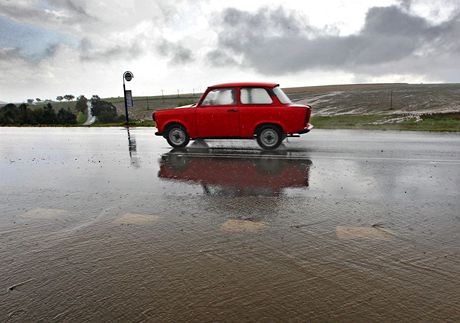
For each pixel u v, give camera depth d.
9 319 1.67
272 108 7.31
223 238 2.62
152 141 9.46
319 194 3.89
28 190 4.27
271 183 4.46
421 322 1.60
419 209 3.31
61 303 1.80
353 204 3.50
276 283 1.95
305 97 95.62
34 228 2.92
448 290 1.85
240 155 6.80
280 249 2.40
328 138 9.36
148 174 5.15
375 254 2.30
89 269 2.16
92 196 3.95
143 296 1.84
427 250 2.36
